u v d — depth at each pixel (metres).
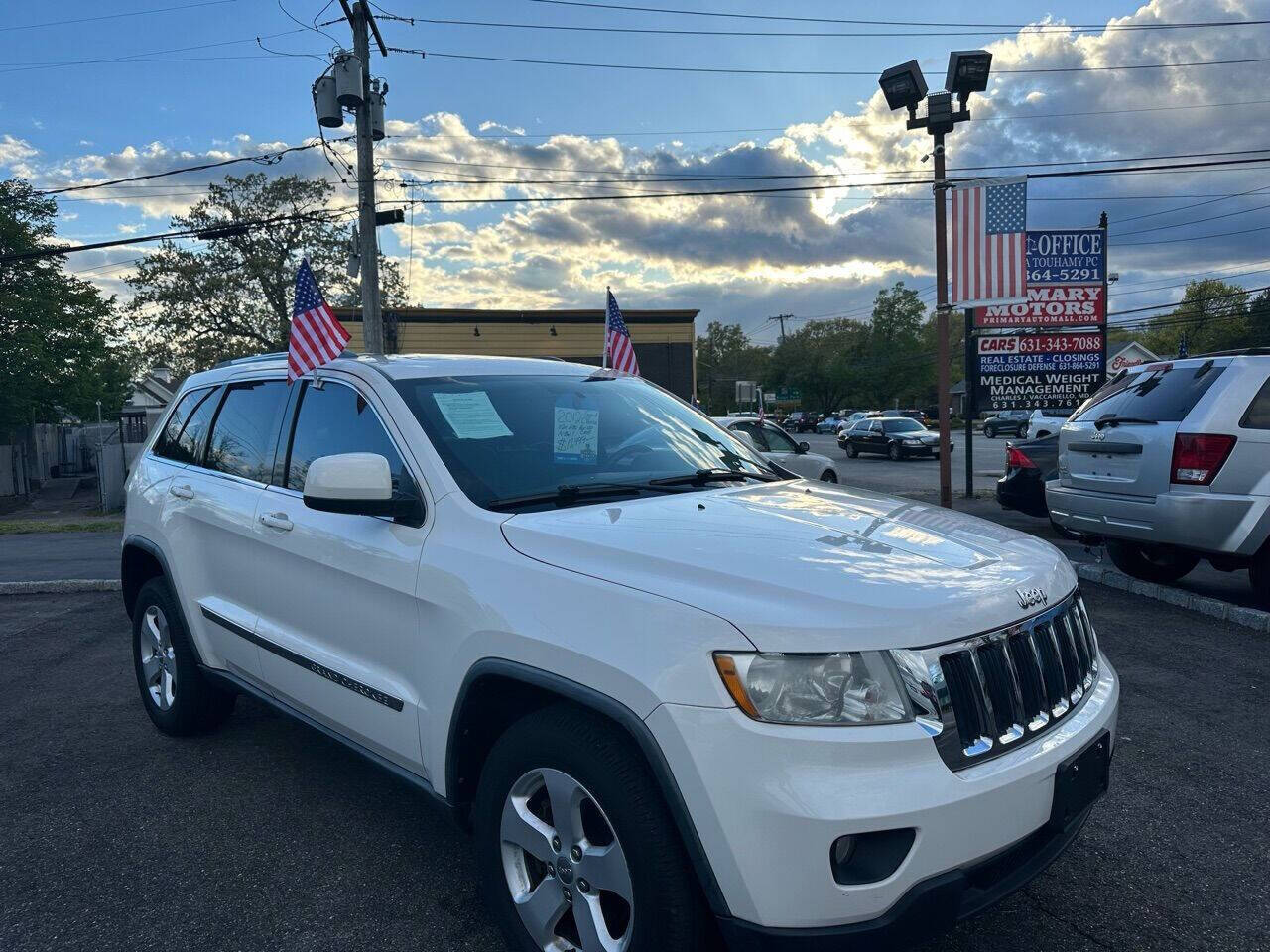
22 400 32.41
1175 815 3.48
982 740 2.17
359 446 3.28
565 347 33.88
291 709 3.55
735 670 2.03
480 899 2.99
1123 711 4.60
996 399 15.38
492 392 3.43
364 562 2.99
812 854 1.93
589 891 2.29
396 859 3.27
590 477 3.14
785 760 1.97
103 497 25.11
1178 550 6.93
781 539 2.51
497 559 2.57
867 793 1.96
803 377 97.12
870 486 19.83
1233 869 3.09
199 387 4.54
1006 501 10.52
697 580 2.24
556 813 2.34
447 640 2.63
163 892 3.06
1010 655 2.31
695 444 3.65
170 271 35.09
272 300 36.16
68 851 3.36
